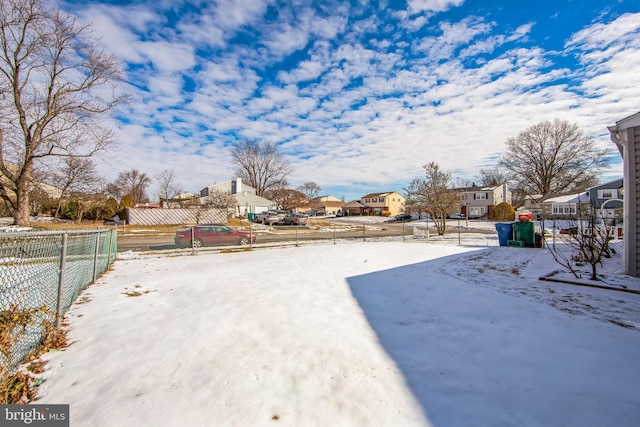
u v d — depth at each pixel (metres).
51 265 4.00
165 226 27.19
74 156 20.44
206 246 14.49
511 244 12.51
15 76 18.59
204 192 57.03
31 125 19.64
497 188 51.41
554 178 41.84
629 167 6.13
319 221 42.50
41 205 34.31
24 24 17.98
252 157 58.19
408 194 23.72
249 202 49.78
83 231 5.08
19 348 2.96
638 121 5.96
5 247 3.29
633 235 6.14
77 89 20.20
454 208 23.02
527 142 43.25
